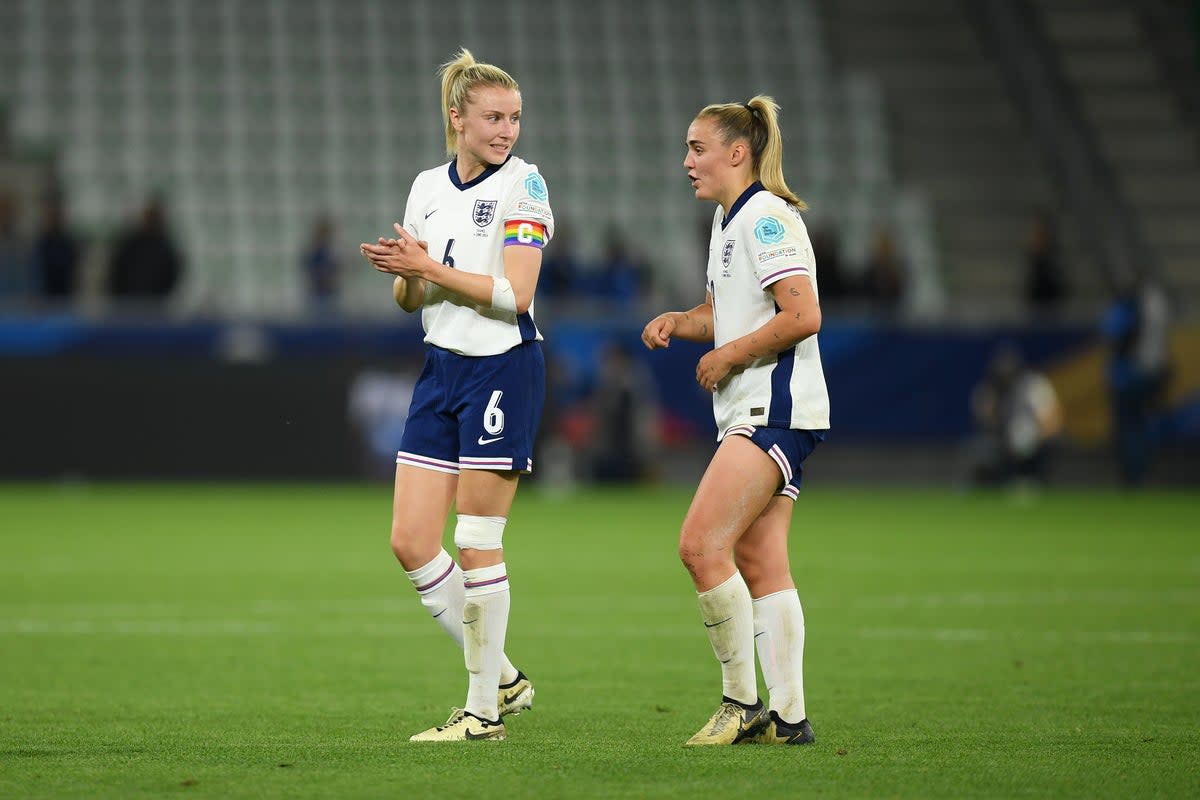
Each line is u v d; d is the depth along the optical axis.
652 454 80.38
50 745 18.97
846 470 82.81
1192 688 24.00
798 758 18.02
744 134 19.33
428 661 26.98
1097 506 71.75
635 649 28.72
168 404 76.50
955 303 97.75
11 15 99.50
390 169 97.81
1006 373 81.25
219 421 76.81
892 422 82.75
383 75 102.19
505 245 19.78
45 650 28.11
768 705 20.20
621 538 53.84
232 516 61.78
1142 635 30.41
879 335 82.50
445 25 105.44
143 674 25.38
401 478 20.30
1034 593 37.97
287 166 96.75
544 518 63.16
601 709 22.27
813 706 22.39
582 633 30.94
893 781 16.61
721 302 19.42
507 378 19.66
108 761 17.80
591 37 106.75
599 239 96.25
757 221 18.91
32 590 38.09
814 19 110.69
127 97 97.62
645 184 100.12
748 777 16.81
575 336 80.50
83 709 21.92
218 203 94.19
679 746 18.94
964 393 83.25
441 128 100.25
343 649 28.42
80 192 92.69
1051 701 22.80
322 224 81.25
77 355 75.94
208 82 99.38
